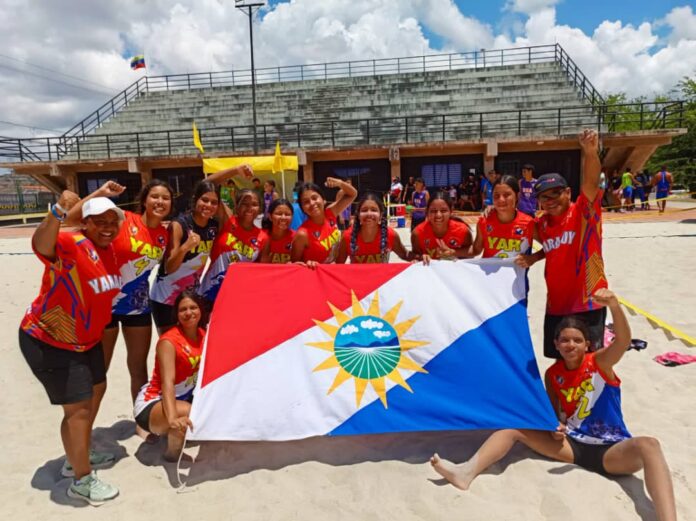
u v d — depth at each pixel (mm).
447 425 3625
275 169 16500
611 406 3410
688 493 3131
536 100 26250
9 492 3383
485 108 26188
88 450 3320
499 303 4102
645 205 21953
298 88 31016
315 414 3688
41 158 25203
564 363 3660
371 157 23094
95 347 3439
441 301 4105
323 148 22656
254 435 3576
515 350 3910
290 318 4027
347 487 3318
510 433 3465
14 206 31141
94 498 3219
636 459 3127
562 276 3891
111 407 4699
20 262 13031
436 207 4625
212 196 4125
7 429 4289
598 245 3787
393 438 3934
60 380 3162
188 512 3113
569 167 22172
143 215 3932
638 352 5535
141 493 3336
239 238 4496
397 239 5023
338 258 5004
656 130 21047
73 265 3084
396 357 3922
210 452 3832
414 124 25594
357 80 30734
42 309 3102
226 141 26969
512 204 4188
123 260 3738
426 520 2965
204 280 4625
